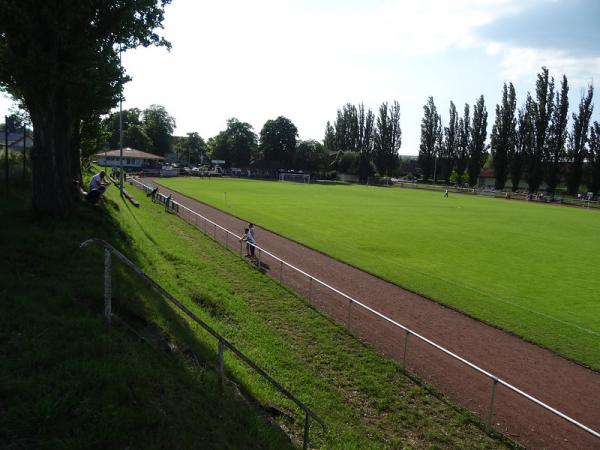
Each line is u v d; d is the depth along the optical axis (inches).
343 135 5482.3
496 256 1131.9
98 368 256.5
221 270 833.5
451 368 516.7
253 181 3850.9
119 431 213.5
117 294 410.9
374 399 439.2
